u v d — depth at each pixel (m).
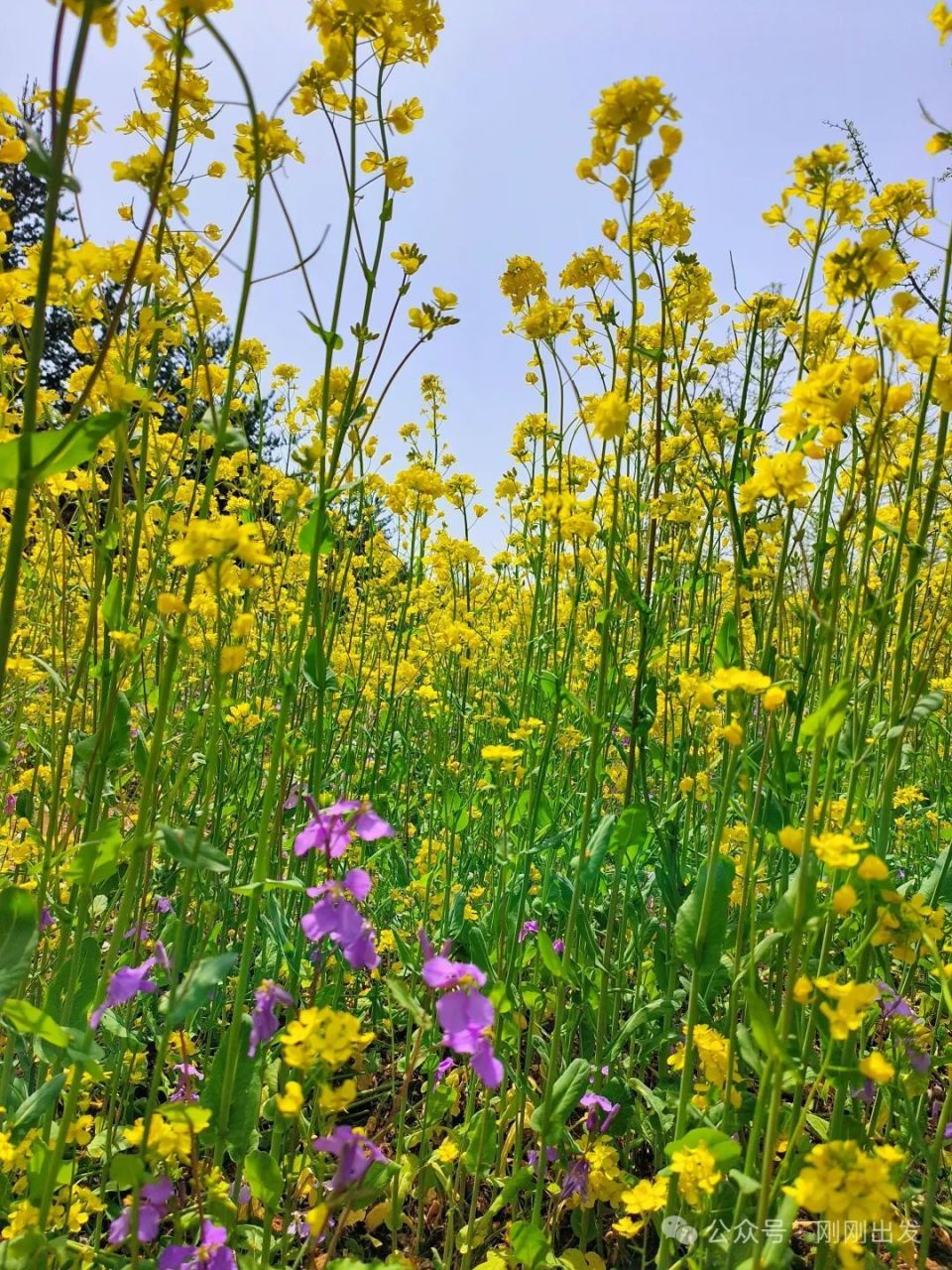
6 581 0.29
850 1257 0.29
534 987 0.52
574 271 0.55
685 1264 0.41
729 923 0.53
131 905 0.36
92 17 0.27
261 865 0.39
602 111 0.40
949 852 0.48
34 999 0.52
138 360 0.45
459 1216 0.50
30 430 0.29
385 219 0.43
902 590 0.40
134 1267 0.32
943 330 0.44
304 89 0.43
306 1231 0.44
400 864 0.75
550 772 0.72
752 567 0.55
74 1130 0.40
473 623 0.93
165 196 0.42
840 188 0.45
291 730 0.61
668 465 0.68
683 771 0.62
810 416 0.35
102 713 0.40
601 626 0.44
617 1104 0.49
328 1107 0.31
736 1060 0.41
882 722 0.43
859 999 0.31
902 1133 0.47
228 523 0.33
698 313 0.62
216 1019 0.59
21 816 0.70
